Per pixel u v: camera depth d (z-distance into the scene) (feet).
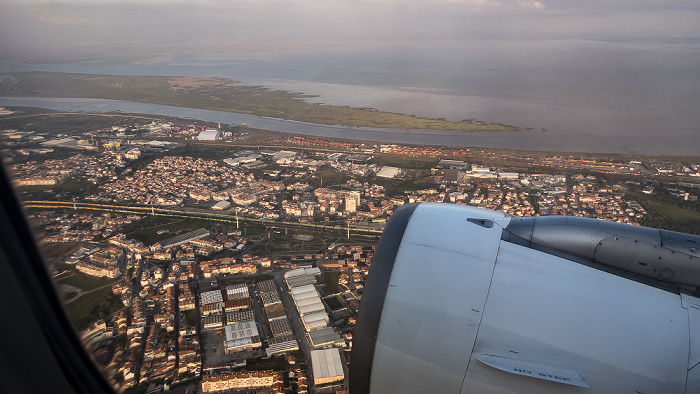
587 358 15.44
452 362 15.80
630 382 15.06
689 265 18.39
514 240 19.84
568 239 19.77
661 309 17.02
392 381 16.34
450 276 17.47
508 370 15.12
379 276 18.01
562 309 16.55
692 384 15.07
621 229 19.86
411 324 16.53
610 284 17.81
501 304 16.58
